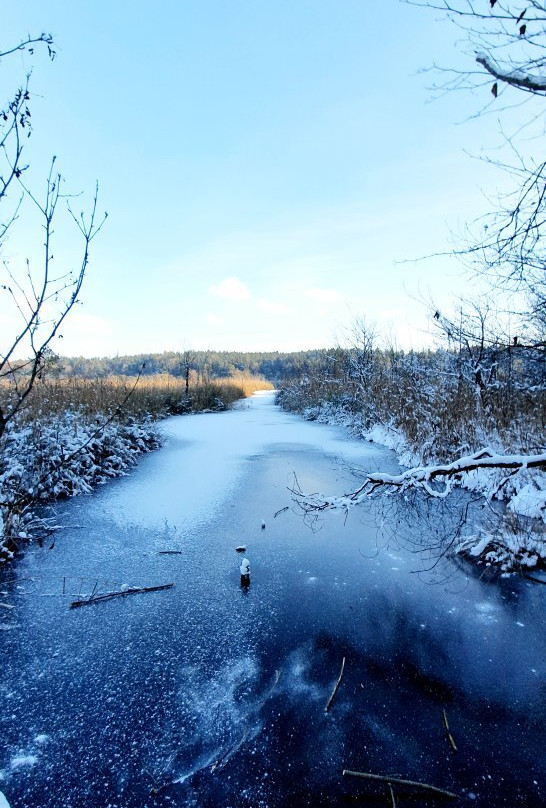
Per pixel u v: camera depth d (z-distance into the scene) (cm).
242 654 370
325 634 395
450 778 259
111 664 359
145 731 295
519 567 496
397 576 498
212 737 290
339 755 275
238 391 4200
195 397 2988
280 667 353
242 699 321
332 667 353
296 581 490
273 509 733
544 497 609
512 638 385
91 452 945
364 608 435
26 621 420
